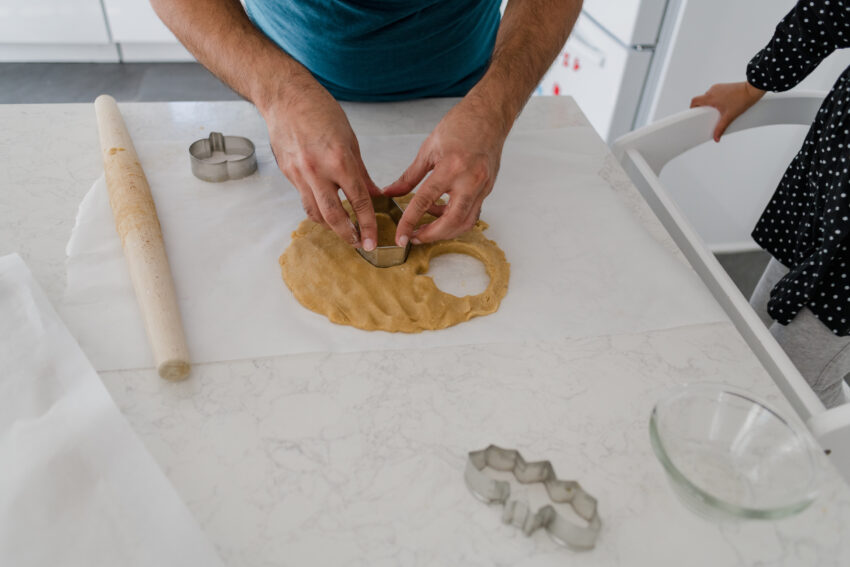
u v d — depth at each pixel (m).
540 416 0.57
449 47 0.99
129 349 0.60
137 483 0.48
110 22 2.69
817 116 0.97
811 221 0.97
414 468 0.52
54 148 0.87
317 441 0.54
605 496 0.51
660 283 0.73
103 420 0.52
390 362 0.61
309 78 0.77
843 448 0.59
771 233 1.12
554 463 0.53
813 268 0.89
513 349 0.63
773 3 1.52
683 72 1.62
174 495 0.47
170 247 0.72
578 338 0.65
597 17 1.78
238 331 0.63
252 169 0.84
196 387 0.57
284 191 0.82
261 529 0.48
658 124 1.00
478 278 0.73
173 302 0.63
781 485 0.50
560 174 0.90
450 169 0.69
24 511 0.46
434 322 0.65
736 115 1.02
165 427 0.54
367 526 0.48
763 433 0.53
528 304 0.69
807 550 0.48
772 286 1.18
